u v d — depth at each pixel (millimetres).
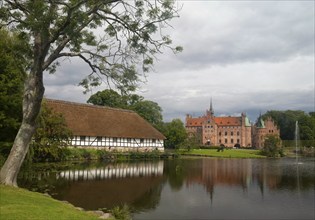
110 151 59094
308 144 123688
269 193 27188
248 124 160875
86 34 18125
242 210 21156
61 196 22203
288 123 163000
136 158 61906
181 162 57625
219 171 43188
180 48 16844
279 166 53312
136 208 20641
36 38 16328
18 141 16609
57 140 38875
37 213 12242
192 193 26406
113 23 17141
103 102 85188
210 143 159125
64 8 15500
